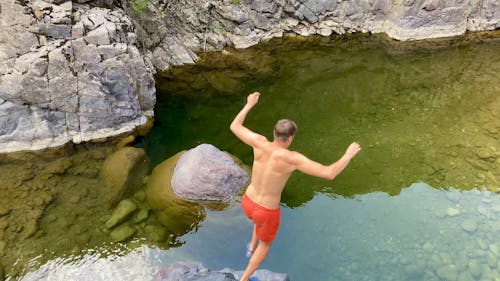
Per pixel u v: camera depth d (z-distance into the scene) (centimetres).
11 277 409
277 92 741
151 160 572
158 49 778
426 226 484
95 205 490
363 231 476
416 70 834
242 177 499
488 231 476
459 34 938
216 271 380
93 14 602
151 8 769
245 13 852
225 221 464
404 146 630
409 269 431
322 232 473
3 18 548
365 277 421
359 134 656
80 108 588
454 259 442
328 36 916
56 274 414
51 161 557
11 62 556
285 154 305
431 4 895
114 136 605
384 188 545
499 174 566
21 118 569
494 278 421
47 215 475
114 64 589
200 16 834
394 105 733
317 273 424
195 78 758
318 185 547
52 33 567
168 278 369
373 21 934
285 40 896
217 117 666
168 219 471
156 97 701
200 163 491
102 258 429
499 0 930
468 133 659
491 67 847
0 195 497
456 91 774
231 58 823
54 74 563
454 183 553
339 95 749
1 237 445
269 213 321
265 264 431
